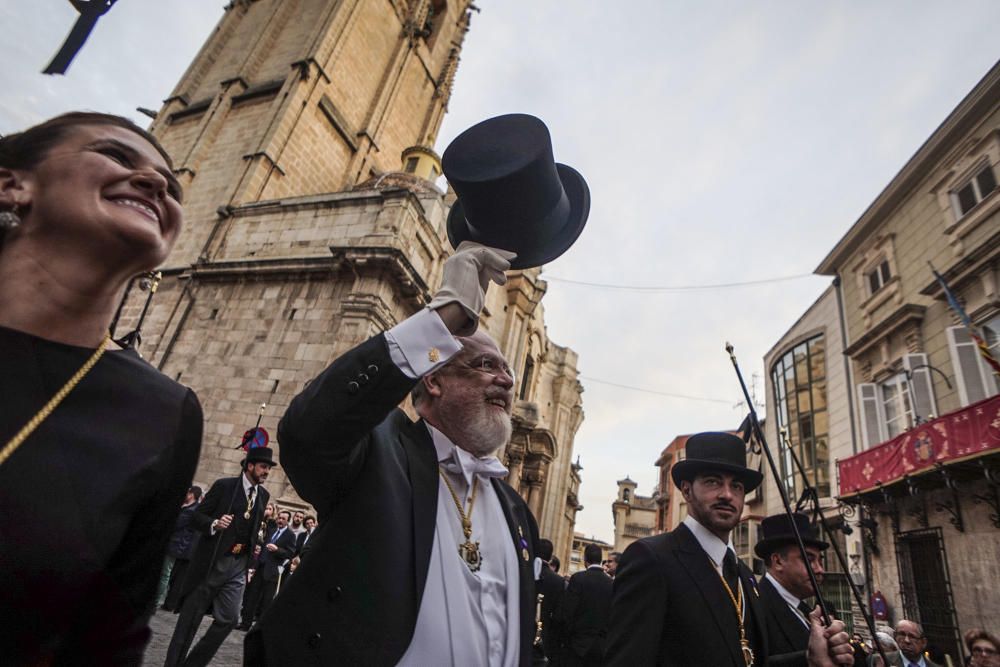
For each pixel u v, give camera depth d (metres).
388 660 1.45
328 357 15.08
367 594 1.51
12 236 1.19
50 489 1.02
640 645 2.48
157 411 1.29
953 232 13.05
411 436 2.07
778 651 3.15
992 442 9.49
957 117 13.09
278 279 17.09
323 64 23.88
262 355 15.91
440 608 1.67
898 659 6.18
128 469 1.16
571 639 5.77
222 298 17.69
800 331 20.00
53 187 1.18
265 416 14.80
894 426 14.17
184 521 8.30
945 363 12.55
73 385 1.15
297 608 1.53
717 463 3.05
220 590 5.28
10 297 1.16
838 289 17.70
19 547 0.96
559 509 32.34
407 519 1.72
